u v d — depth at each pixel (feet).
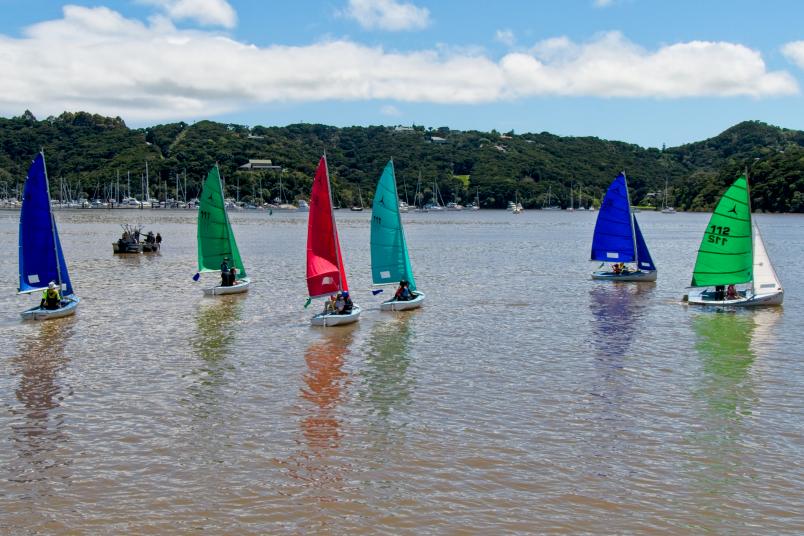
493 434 75.61
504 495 61.98
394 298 155.12
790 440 74.02
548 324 136.46
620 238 203.72
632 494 62.13
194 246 330.75
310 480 64.95
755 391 90.79
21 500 61.21
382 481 64.64
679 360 107.24
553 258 283.38
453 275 220.84
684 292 179.83
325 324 134.10
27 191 140.26
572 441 73.61
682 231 519.19
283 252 302.86
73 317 142.72
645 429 77.05
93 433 76.23
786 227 533.96
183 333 127.44
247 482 64.54
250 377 97.91
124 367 103.14
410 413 82.38
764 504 60.54
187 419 80.53
